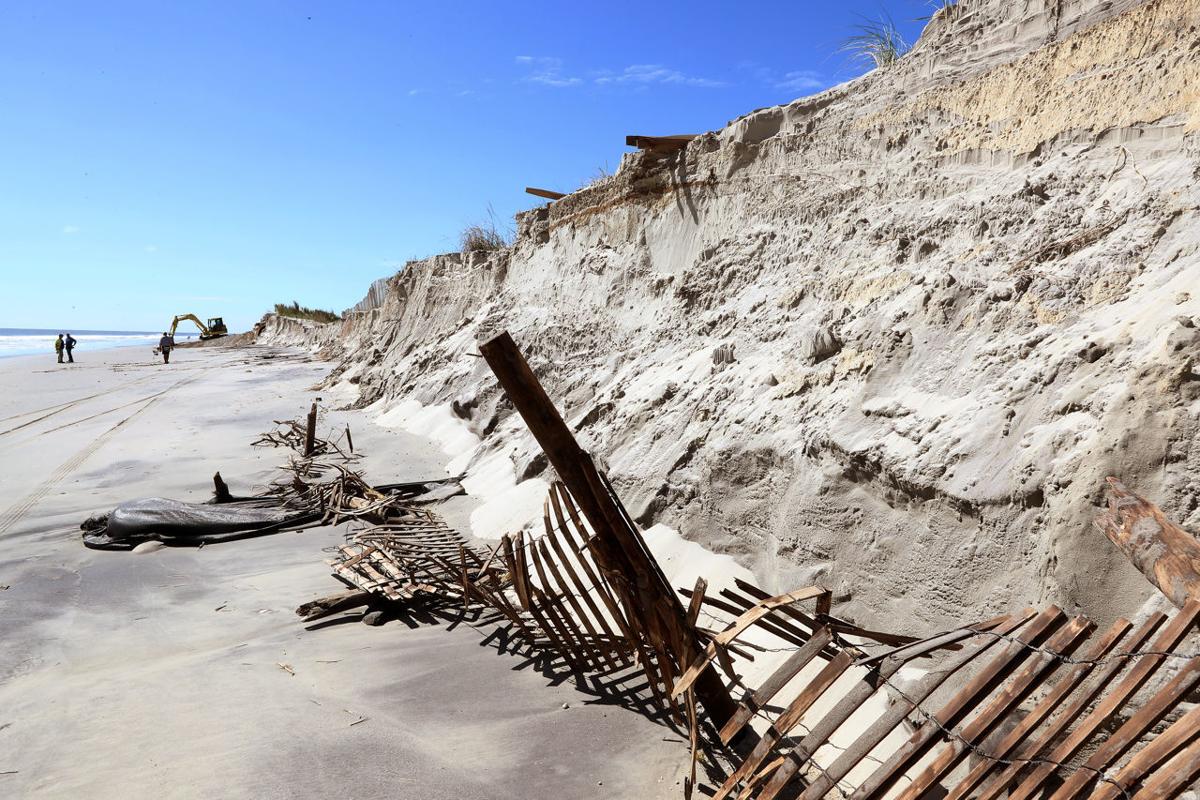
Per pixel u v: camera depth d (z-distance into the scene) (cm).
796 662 360
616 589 438
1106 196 554
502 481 966
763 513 568
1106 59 621
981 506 407
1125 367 390
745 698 362
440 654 558
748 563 575
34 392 2717
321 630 612
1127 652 274
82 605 690
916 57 824
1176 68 557
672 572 608
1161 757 250
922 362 524
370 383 2167
